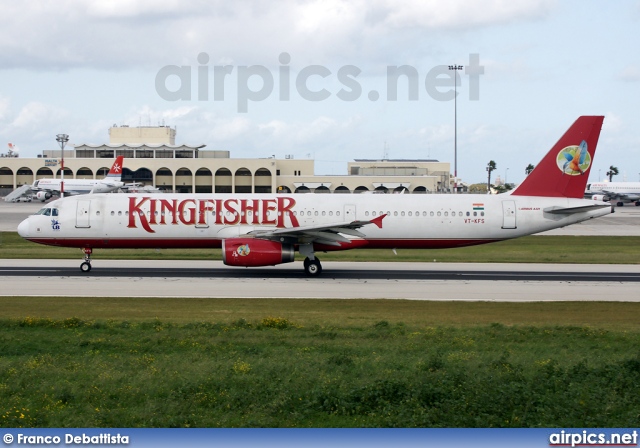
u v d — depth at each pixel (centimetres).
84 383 3017
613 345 3950
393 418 2678
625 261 8594
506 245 10681
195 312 4966
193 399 2814
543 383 3016
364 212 7256
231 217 7156
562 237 12119
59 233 7112
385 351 3684
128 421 2619
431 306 5338
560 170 7475
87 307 5125
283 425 2614
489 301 5591
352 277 6912
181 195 7369
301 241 6894
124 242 7194
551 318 4900
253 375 3125
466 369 3206
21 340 3891
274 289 6081
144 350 3691
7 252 8988
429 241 7350
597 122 7425
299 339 4016
